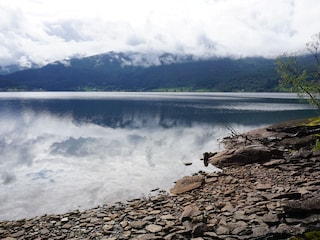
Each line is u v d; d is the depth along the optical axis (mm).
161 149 44750
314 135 39531
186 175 29984
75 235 16625
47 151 43531
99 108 137125
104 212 20188
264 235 14742
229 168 31203
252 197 20906
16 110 124375
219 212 18609
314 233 13867
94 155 40500
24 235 16922
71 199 23578
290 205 16391
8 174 31250
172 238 15328
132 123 80875
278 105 154750
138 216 19031
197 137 56781
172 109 130875
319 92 34156
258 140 45375
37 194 24922
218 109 129750
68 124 78000
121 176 30078
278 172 27469
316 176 24969
